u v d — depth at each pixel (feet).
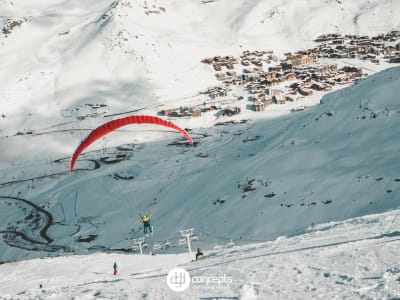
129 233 326.03
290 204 266.57
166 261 154.10
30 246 344.69
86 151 586.45
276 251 77.87
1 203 456.45
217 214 292.61
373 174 266.36
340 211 241.35
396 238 64.95
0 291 123.54
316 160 313.32
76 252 312.29
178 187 383.45
